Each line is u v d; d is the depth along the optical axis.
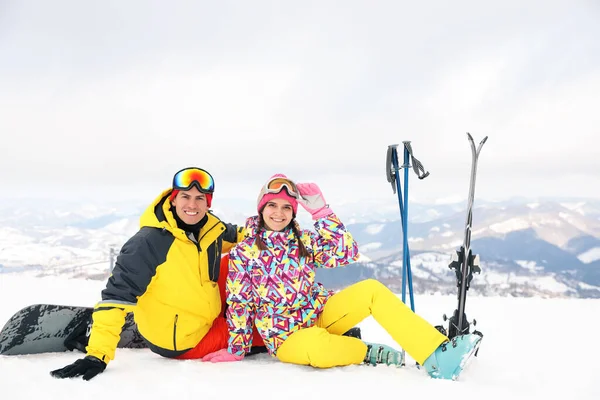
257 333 3.07
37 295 6.05
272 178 2.88
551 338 3.84
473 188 2.73
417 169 2.98
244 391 2.30
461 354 2.47
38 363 2.69
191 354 2.94
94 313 2.58
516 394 2.29
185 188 2.71
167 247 2.71
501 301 6.23
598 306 5.77
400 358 2.79
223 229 2.95
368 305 2.73
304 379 2.48
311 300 2.92
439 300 6.35
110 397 2.20
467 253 2.68
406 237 3.12
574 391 2.38
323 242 2.90
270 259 2.82
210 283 2.89
